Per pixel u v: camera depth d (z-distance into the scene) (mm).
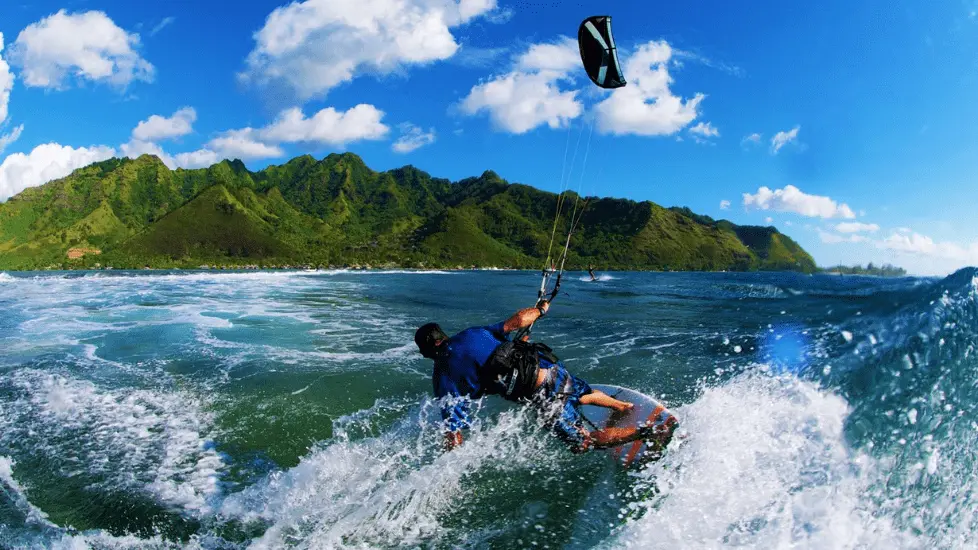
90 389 6137
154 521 3221
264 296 19766
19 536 3061
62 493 3578
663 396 5520
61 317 12844
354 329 10867
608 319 12359
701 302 16953
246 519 3238
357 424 4824
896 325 4395
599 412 4332
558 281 4488
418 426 4441
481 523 3123
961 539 2533
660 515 3053
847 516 2771
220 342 9234
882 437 3266
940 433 3096
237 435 4629
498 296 21172
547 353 4301
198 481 3746
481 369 3965
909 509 2752
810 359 4469
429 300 18656
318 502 3400
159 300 17594
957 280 4699
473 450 3984
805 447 3412
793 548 2617
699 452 3664
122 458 4156
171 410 5348
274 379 6523
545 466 3826
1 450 4332
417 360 7637
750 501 3037
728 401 4203
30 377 6711
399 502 3373
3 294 20062
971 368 3406
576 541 2877
